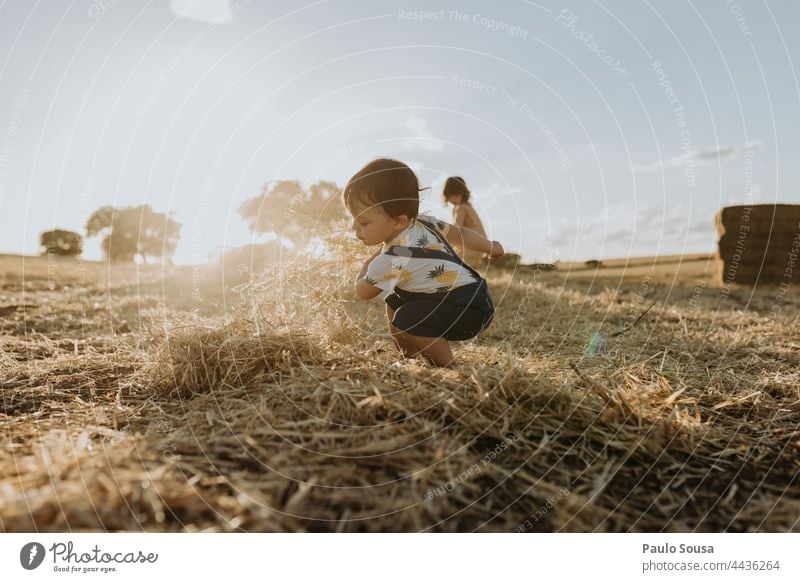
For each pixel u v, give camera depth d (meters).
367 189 2.70
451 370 2.47
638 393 2.41
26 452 1.79
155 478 1.52
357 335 3.01
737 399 2.44
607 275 9.96
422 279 2.75
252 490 1.51
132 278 7.79
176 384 2.47
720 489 1.75
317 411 1.97
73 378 2.71
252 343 2.55
